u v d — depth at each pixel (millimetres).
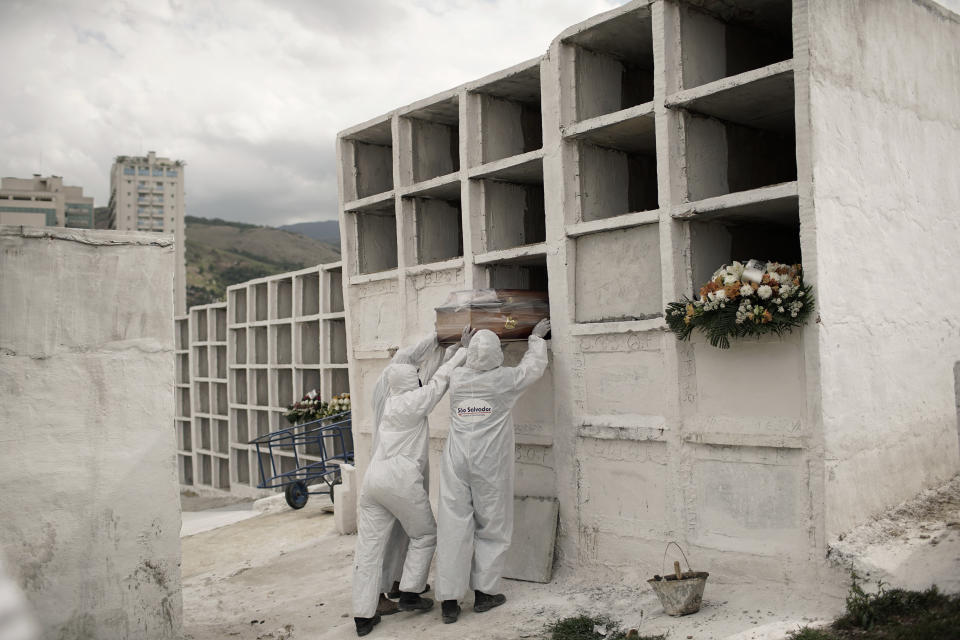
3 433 4371
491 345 5109
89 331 4668
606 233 5344
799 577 4320
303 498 9398
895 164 5043
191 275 99625
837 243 4434
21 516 4395
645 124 5234
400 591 5289
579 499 5398
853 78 4672
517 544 5578
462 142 6176
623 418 5152
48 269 4555
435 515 6441
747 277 4422
